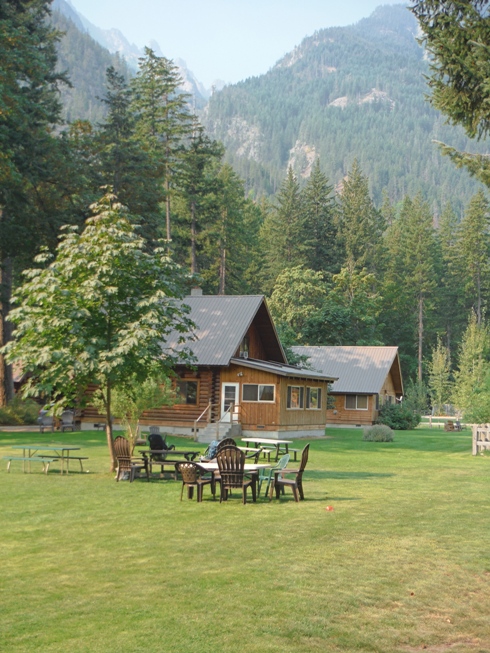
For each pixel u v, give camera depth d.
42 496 15.59
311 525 12.16
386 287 97.06
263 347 45.56
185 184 74.44
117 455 18.38
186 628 6.99
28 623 7.15
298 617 7.35
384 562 9.55
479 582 8.69
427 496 15.86
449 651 6.63
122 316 19.08
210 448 18.62
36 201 41.03
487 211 104.75
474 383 61.19
